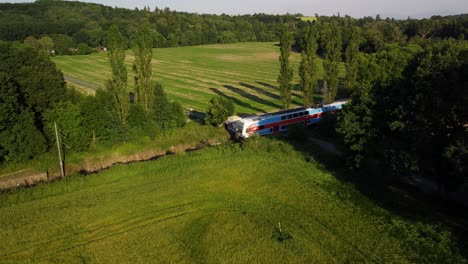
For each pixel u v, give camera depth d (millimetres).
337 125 48656
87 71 139625
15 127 50344
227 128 68562
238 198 42094
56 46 189375
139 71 61781
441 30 154500
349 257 30969
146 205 41094
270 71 144875
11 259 32500
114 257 32344
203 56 192125
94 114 56500
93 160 55938
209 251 32656
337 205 39312
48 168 52375
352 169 47062
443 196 40938
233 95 101625
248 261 31156
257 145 56719
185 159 53000
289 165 50406
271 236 34500
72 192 45156
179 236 35156
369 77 76812
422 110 36750
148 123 61062
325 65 80250
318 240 33500
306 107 75688
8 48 62031
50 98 61531
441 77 36531
